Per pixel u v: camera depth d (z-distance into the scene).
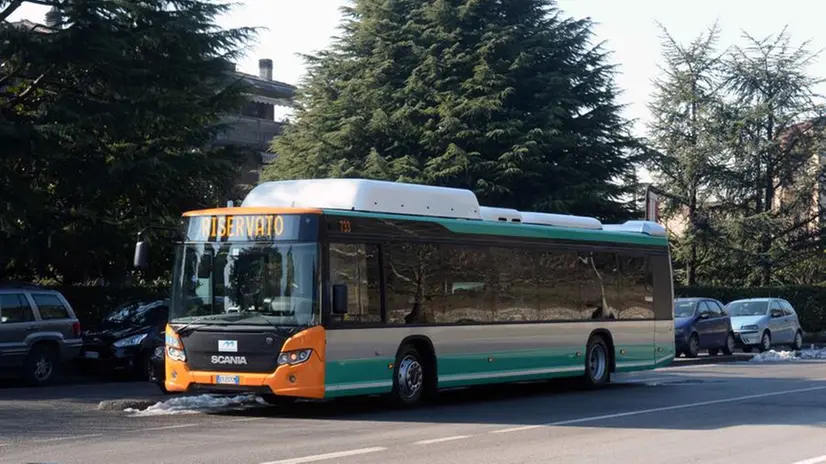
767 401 18.06
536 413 16.08
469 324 17.53
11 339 20.53
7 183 22.88
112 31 23.28
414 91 40.12
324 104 42.12
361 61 41.84
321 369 14.73
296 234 15.04
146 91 23.36
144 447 11.88
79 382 22.48
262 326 14.82
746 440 12.84
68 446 11.98
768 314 36.78
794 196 53.78
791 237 54.12
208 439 12.65
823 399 18.44
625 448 12.03
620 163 41.44
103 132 23.42
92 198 24.66
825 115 53.22
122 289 27.62
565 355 19.75
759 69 53.06
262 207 15.49
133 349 22.50
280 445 12.09
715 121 52.50
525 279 18.92
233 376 14.91
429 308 16.78
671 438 13.01
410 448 11.88
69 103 22.89
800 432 13.67
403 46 41.25
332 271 15.06
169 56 24.27
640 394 19.64
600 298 20.83
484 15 41.16
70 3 22.64
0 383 21.88
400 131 40.22
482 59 39.53
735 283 53.12
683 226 54.25
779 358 33.12
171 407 16.28
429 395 17.05
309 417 15.34
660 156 42.81
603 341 20.92
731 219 51.75
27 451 11.56
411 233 16.62
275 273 15.01
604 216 40.72
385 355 15.87
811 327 49.19
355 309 15.41
